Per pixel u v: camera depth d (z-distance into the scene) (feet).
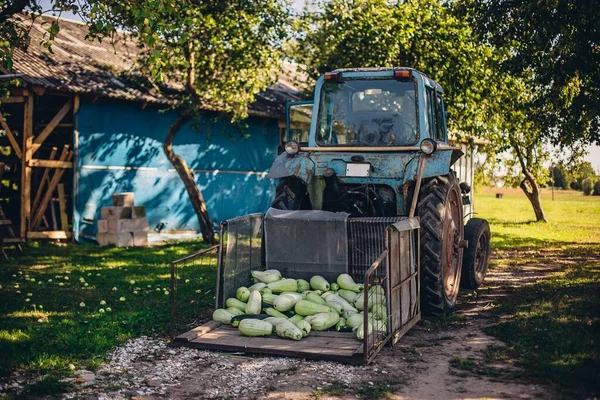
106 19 23.84
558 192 152.66
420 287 21.48
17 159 51.01
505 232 57.00
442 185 22.81
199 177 55.52
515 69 31.37
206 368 16.16
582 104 29.63
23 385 14.83
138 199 51.06
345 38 45.47
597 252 41.09
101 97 47.24
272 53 44.86
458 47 43.78
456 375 15.55
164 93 51.31
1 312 22.76
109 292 26.86
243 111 47.75
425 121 23.20
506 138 51.29
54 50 51.67
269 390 14.47
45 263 35.70
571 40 28.81
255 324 18.42
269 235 21.36
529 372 15.57
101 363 16.63
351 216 22.18
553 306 22.53
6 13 24.82
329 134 24.30
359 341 17.66
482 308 23.38
